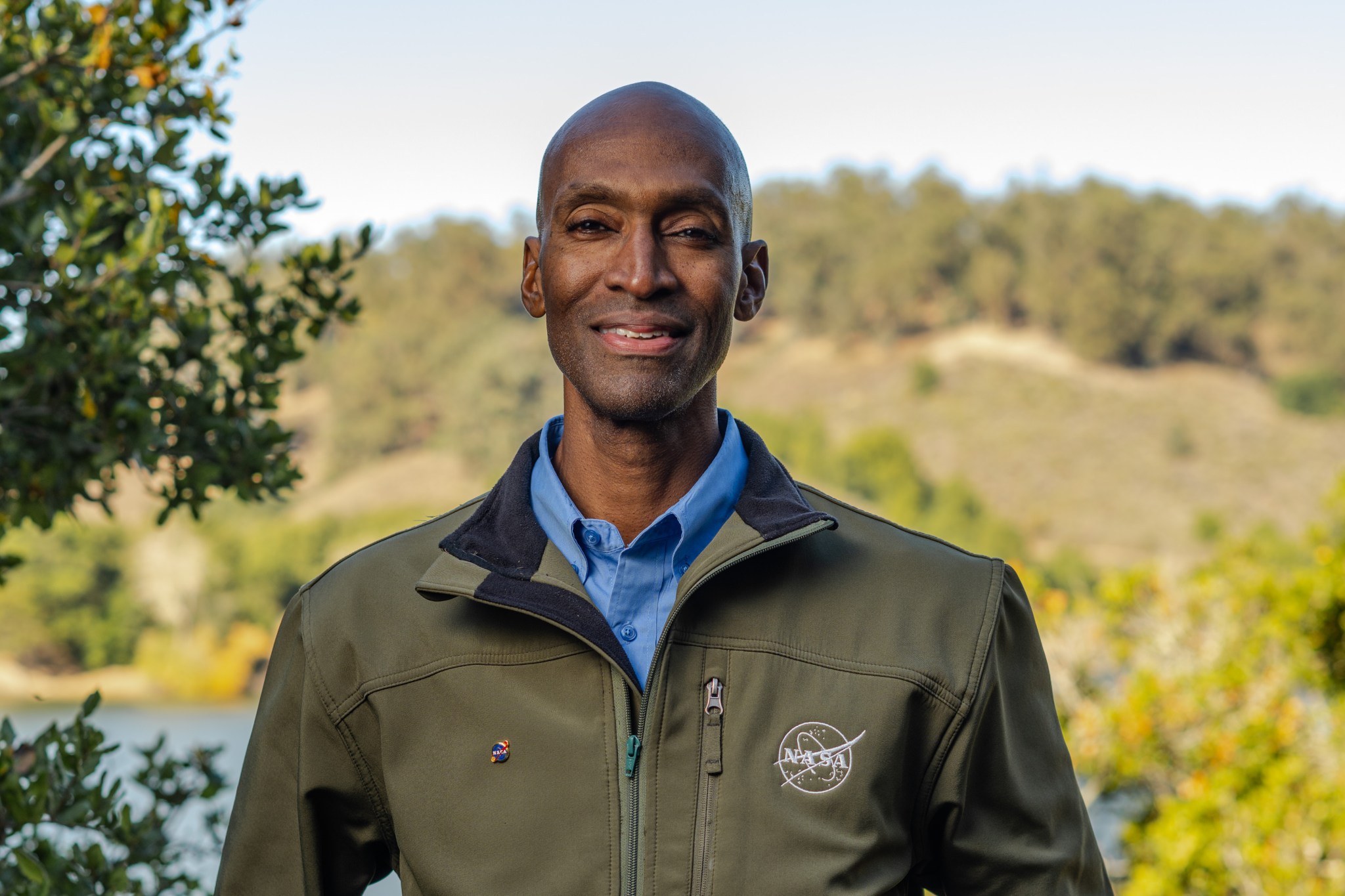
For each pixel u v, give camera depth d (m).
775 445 70.62
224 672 48.38
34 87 3.07
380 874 1.63
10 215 3.05
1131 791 8.16
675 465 1.50
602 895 1.36
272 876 1.54
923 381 79.75
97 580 50.25
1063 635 8.43
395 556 1.58
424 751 1.44
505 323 83.31
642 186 1.42
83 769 2.70
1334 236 84.00
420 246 87.31
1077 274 84.19
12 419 2.99
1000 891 1.49
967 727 1.44
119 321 3.03
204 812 3.31
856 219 91.38
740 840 1.36
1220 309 81.81
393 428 77.62
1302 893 6.70
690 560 1.48
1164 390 79.19
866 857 1.37
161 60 3.15
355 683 1.50
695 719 1.40
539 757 1.40
